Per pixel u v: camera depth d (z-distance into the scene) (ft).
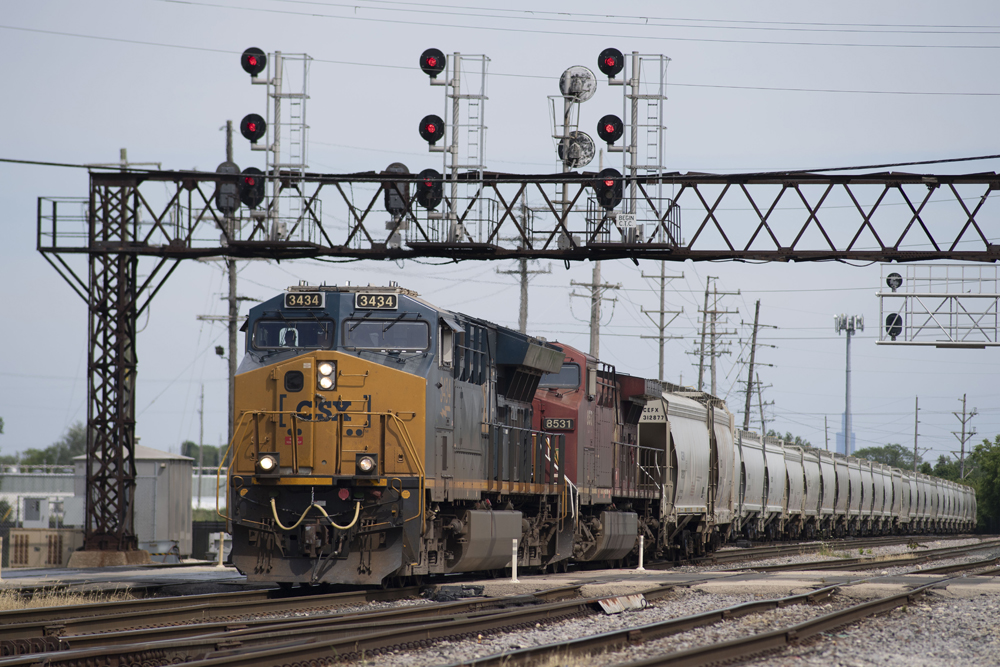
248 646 153.79
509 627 183.83
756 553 498.69
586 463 339.36
